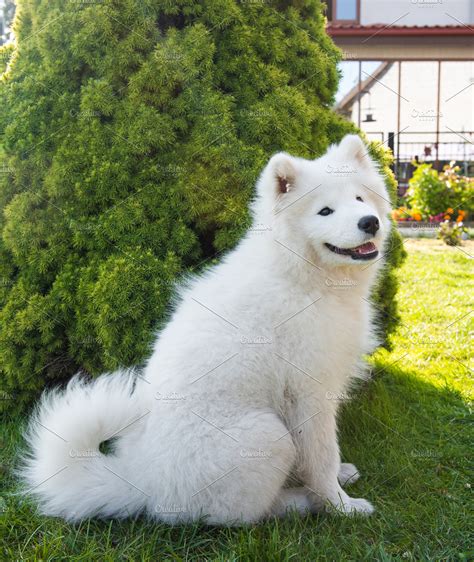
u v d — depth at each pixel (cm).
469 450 348
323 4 430
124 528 271
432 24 1464
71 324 381
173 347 283
